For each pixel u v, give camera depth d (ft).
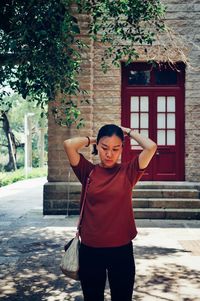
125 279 9.04
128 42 37.06
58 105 36.06
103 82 37.42
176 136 38.58
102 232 8.94
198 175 37.55
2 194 61.05
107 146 9.05
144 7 28.19
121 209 9.06
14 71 27.91
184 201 34.94
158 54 35.19
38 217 35.60
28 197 56.13
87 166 9.60
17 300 15.56
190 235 28.02
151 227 30.91
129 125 38.75
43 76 25.95
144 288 16.97
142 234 28.30
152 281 17.94
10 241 26.04
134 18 28.71
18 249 23.93
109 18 36.50
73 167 9.63
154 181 38.42
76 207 36.11
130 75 38.83
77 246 9.30
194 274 18.99
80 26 36.19
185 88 37.88
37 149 195.72
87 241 9.04
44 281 18.02
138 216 34.47
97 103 37.40
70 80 27.84
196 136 37.52
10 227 30.83
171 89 38.50
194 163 37.58
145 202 35.09
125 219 9.09
